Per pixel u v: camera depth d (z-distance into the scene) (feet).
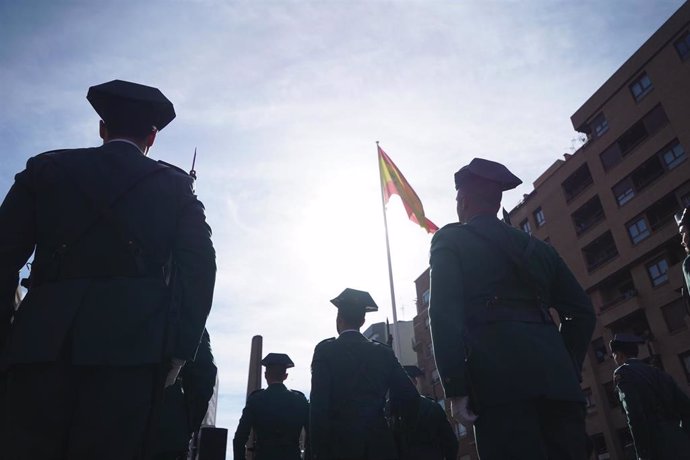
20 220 6.25
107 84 7.47
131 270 6.14
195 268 6.53
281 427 15.92
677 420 12.78
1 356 5.51
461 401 7.06
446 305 7.34
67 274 5.94
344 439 11.36
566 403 6.99
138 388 5.61
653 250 107.55
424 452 15.03
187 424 9.43
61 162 6.58
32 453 5.11
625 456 106.52
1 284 5.83
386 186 68.90
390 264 60.23
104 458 5.22
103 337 5.51
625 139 118.73
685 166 103.96
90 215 6.24
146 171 6.87
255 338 44.42
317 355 12.32
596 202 124.77
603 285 119.24
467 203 9.10
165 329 6.00
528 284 7.82
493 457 6.78
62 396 5.31
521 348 7.05
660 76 111.34
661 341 102.99
